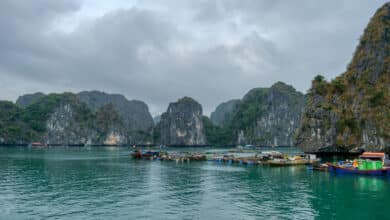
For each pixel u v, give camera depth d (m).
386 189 35.75
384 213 25.52
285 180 43.25
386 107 68.06
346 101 80.44
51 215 24.61
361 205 28.08
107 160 84.00
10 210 26.12
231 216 24.33
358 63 85.44
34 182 41.50
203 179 44.78
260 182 41.50
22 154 112.81
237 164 70.25
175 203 28.75
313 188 36.66
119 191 34.84
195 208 26.84
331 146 79.44
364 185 38.47
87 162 76.69
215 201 29.62
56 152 132.50
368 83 77.88
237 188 36.88
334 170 50.50
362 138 71.31
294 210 26.27
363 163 47.94
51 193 33.53
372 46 82.88
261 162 67.69
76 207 27.16
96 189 36.12
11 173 51.59
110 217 24.03
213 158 82.56
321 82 94.06
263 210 26.22
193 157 82.38
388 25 81.69
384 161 49.75
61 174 50.66
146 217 24.02
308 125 89.00
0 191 34.66
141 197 31.45
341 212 25.70
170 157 83.56
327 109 83.38
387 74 74.12
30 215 24.59
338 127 78.19
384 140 65.62
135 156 90.94
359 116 73.75
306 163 65.69
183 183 40.88
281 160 65.50
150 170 57.59
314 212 25.69
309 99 95.81
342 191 34.66
